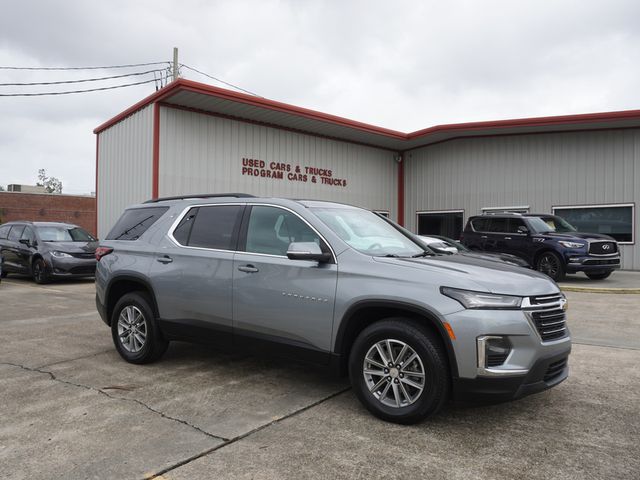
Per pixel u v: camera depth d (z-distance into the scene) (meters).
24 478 3.07
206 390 4.71
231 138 17.00
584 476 3.12
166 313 5.33
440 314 3.69
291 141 18.88
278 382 4.95
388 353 3.96
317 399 4.46
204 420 3.98
